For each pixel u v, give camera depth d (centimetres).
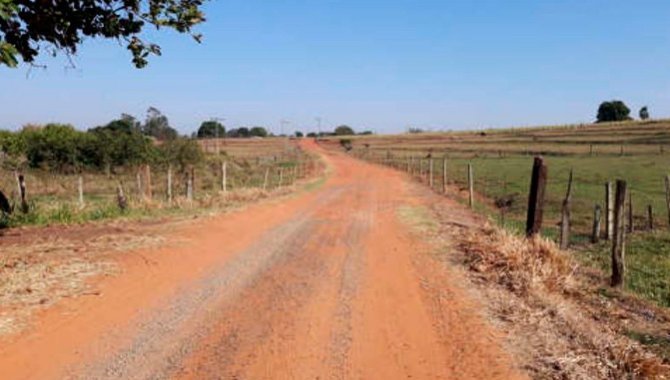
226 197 2253
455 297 834
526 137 11938
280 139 16138
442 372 566
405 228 1537
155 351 614
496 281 927
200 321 714
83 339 643
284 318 730
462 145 10681
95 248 1116
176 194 2623
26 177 3016
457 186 3609
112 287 849
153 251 1116
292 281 923
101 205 1814
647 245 1712
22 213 1540
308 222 1667
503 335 670
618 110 17025
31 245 1127
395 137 15775
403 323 714
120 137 3750
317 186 3391
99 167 3616
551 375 558
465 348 629
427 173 4800
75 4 1016
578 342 650
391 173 4966
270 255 1139
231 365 580
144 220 1577
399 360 596
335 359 598
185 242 1230
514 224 1992
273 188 3097
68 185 2972
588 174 4353
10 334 646
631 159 5794
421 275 974
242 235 1380
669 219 2142
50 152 3534
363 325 706
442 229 1508
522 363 588
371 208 2089
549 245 1116
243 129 19425
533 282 885
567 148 8244
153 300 798
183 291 849
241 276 953
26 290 801
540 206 1209
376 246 1256
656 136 9762
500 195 3156
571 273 991
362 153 9275
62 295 795
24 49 1020
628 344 654
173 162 3853
